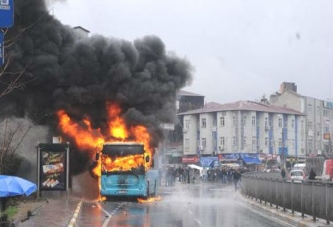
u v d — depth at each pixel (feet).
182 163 304.50
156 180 105.40
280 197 71.31
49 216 60.59
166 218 63.98
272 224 57.16
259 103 317.63
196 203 90.43
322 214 52.60
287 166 285.84
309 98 331.77
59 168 87.10
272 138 298.56
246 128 288.30
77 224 56.75
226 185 182.29
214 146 294.66
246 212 72.43
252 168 267.80
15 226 48.83
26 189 39.11
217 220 61.67
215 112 296.51
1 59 32.35
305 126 322.34
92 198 97.35
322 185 52.70
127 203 88.38
